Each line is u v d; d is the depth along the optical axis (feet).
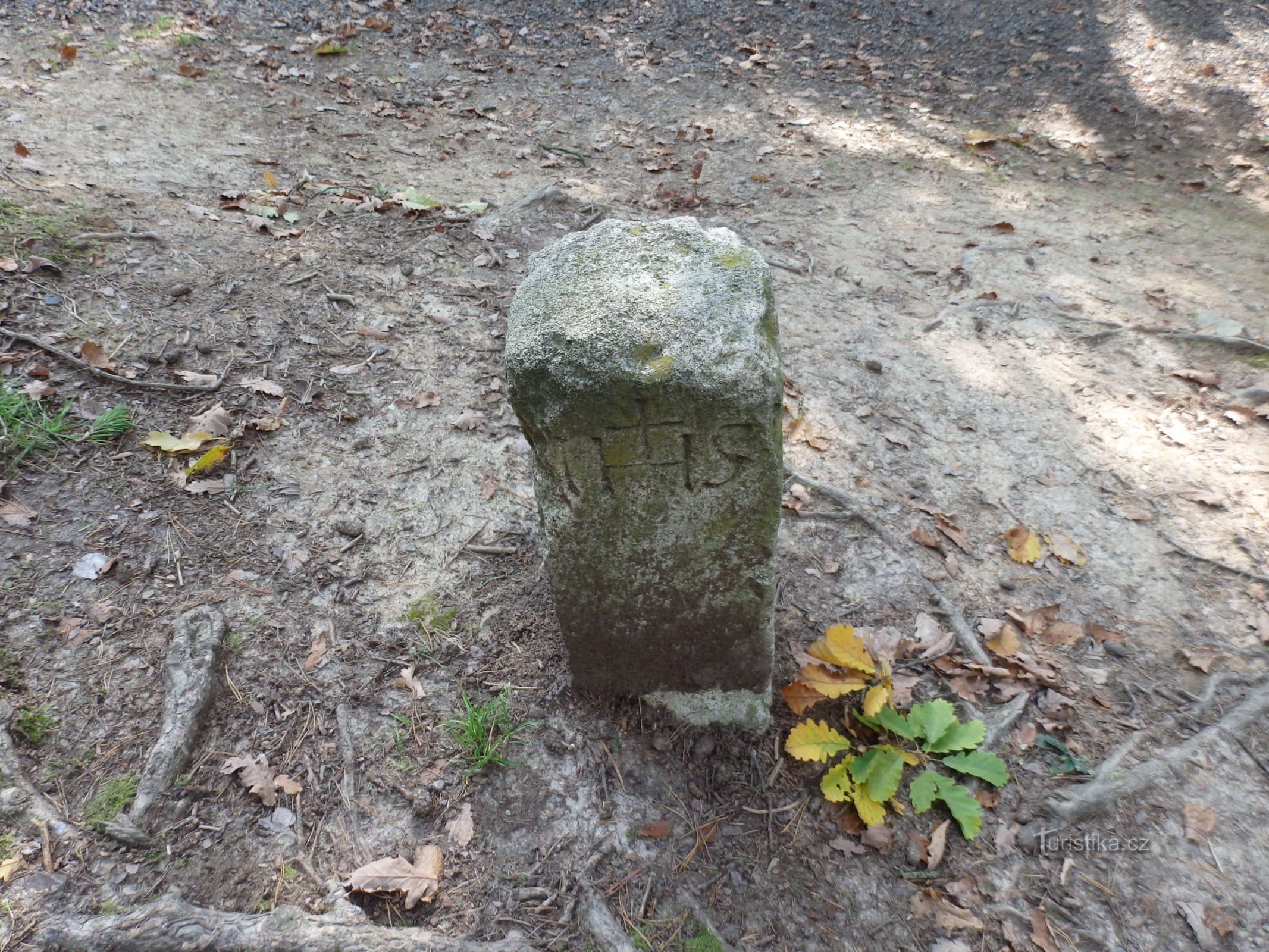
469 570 9.91
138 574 9.01
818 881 7.58
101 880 6.65
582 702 8.63
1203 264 17.88
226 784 7.51
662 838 7.75
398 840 7.42
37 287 11.99
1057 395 13.91
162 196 15.23
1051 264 17.53
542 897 7.20
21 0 21.94
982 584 10.59
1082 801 8.12
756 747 8.56
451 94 22.91
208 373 11.59
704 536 7.06
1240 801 8.26
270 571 9.45
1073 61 27.04
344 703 8.35
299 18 24.57
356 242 15.35
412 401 12.10
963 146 23.25
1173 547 11.19
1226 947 7.23
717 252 6.84
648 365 6.06
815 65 26.86
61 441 10.06
